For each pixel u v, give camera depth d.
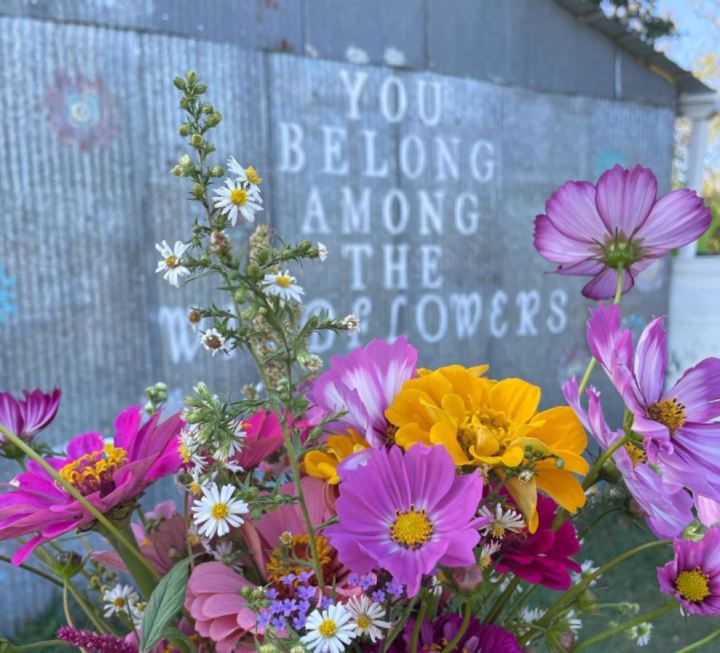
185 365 1.15
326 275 1.26
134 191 1.08
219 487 0.28
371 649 0.27
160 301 1.12
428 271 1.40
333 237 1.26
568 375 1.64
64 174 1.03
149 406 0.35
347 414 0.29
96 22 1.03
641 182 0.31
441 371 0.30
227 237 0.24
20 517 0.28
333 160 1.25
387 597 0.25
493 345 1.52
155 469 0.29
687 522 0.26
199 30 1.10
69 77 1.02
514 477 0.26
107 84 1.04
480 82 1.43
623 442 0.26
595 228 0.32
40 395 0.35
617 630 0.32
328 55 1.23
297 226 1.22
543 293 1.59
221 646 0.26
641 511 0.30
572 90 1.58
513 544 0.29
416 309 1.39
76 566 0.32
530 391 0.29
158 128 1.09
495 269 1.50
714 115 1.81
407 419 0.28
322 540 0.29
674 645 0.97
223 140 1.13
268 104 1.17
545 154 1.55
